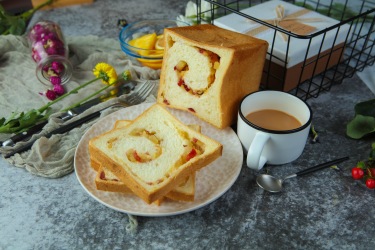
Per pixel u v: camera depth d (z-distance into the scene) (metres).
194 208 0.41
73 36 0.78
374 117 0.53
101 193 0.43
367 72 0.66
